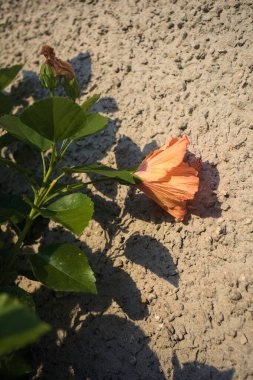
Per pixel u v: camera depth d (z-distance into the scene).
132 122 0.55
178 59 0.55
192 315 0.45
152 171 0.45
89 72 0.60
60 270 0.44
